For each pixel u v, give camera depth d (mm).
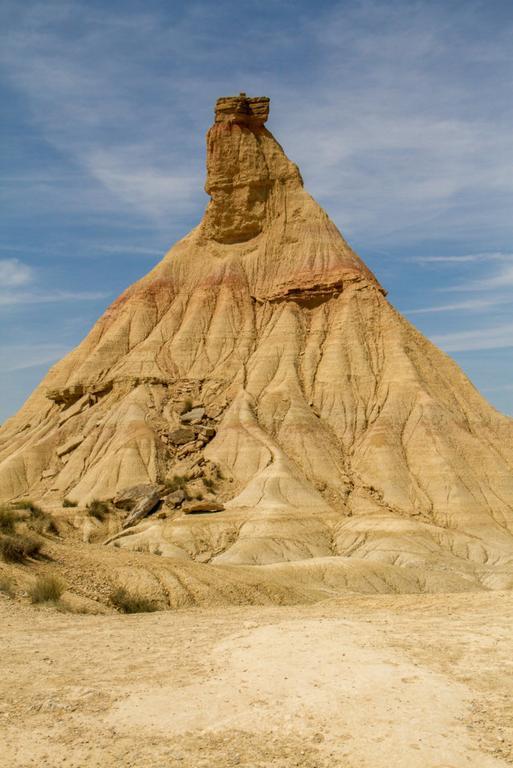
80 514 78438
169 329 117875
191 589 29734
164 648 14461
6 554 25688
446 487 89062
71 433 104125
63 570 26812
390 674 10883
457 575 63938
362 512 85938
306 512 80688
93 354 115812
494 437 102312
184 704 10523
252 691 10758
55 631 17016
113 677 12227
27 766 8797
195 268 127562
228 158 129625
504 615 16141
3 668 13055
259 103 131375
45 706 10766
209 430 97438
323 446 96312
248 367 109750
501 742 8812
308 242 123188
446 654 12367
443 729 9148
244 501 82062
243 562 67125
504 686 10648
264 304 119938
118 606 25281
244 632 14742
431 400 100312
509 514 87312
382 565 58656
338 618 17125
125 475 89938
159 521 78250
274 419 99438
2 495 95000
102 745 9328
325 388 105312
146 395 104688
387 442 95125
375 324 112500
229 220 128625
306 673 11188
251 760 8727
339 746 8906
